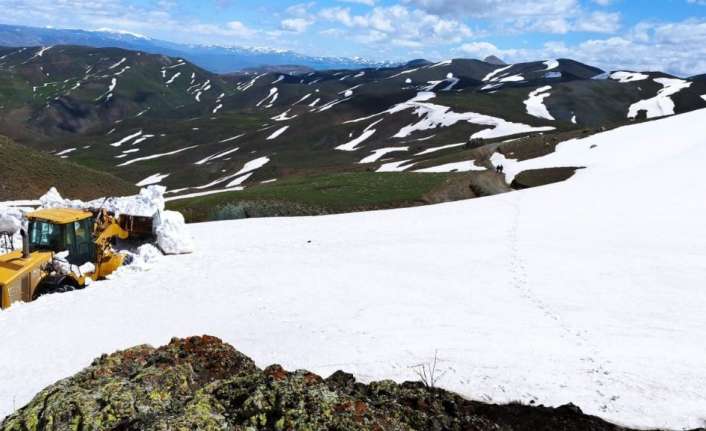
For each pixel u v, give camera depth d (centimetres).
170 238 2509
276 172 11812
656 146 6519
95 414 644
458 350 1155
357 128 15550
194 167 13650
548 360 1082
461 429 677
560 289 1805
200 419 615
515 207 3700
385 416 648
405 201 4584
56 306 1709
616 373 995
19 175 6384
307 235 3022
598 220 3114
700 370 1026
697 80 19688
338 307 1602
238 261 2352
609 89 19088
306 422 605
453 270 2102
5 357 1302
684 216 3091
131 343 1344
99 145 19125
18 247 2261
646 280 1891
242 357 870
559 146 7625
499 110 16062
